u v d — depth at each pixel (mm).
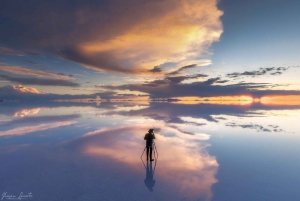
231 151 8719
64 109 37969
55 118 21641
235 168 6609
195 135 12359
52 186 5312
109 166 6863
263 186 5246
